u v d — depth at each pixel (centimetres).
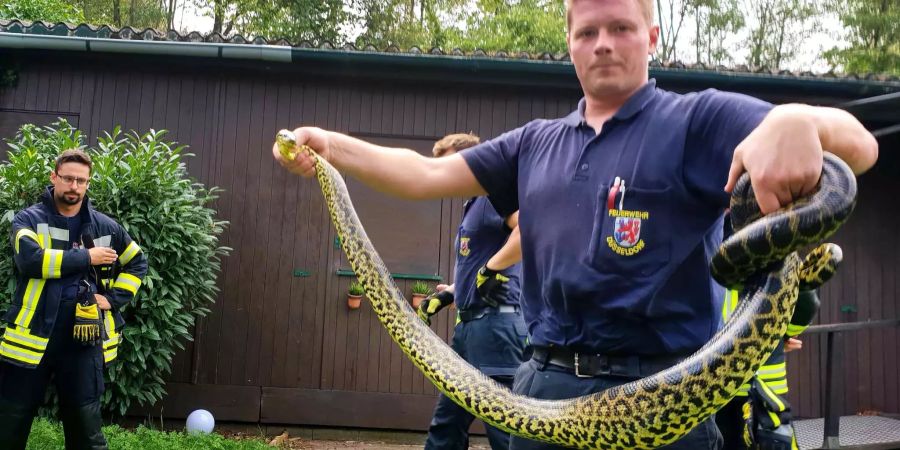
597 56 211
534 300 234
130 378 724
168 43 784
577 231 212
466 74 828
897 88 771
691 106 203
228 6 2986
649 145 204
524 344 462
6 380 491
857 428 726
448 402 489
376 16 3316
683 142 200
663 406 172
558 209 219
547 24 3145
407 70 825
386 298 252
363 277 251
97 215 539
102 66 847
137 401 787
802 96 813
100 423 521
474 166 250
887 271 872
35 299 488
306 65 821
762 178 129
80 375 508
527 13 3177
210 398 826
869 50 3472
